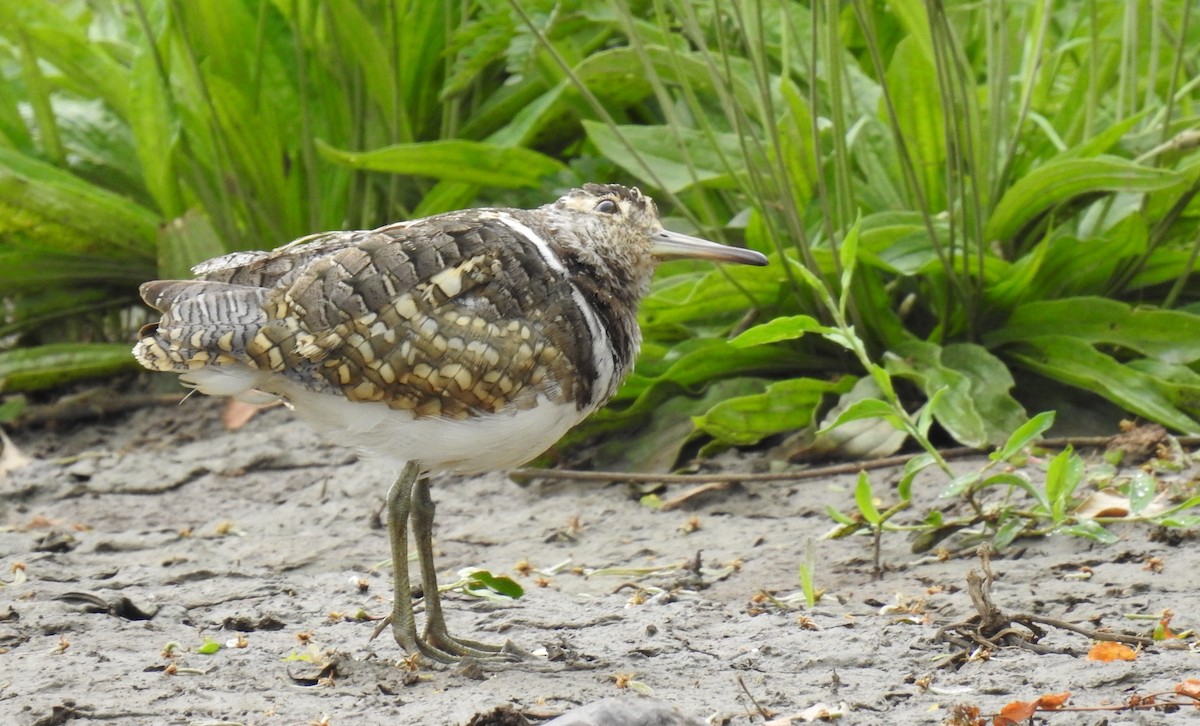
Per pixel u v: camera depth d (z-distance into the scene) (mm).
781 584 8625
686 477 10414
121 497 11414
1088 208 11859
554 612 8234
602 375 7602
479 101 13938
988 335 11367
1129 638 7098
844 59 11680
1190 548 8516
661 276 12133
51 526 10672
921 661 7027
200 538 10234
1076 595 7918
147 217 13719
